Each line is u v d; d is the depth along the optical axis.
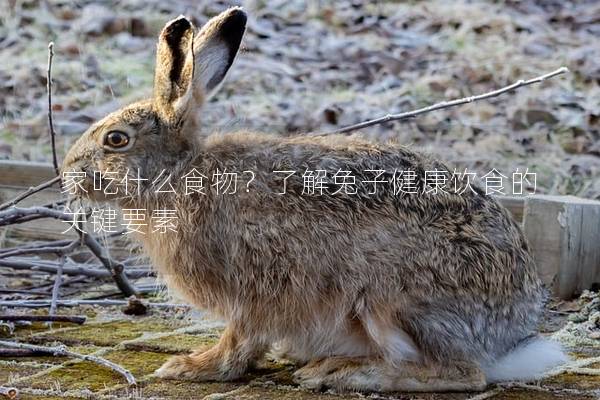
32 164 16.20
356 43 27.12
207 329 12.80
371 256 10.08
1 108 21.94
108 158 10.68
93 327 12.86
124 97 22.58
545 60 25.78
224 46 11.00
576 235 14.47
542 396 10.30
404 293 10.08
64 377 10.66
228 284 10.38
